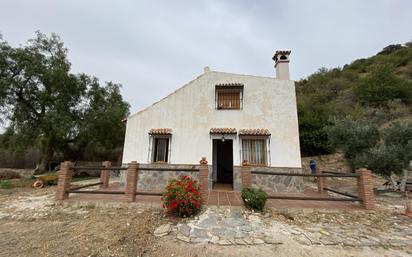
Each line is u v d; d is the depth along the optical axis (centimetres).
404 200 759
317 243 425
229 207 611
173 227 492
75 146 1859
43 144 1672
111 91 1959
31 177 1466
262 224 517
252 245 414
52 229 489
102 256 370
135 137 1030
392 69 2406
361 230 496
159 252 387
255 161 960
